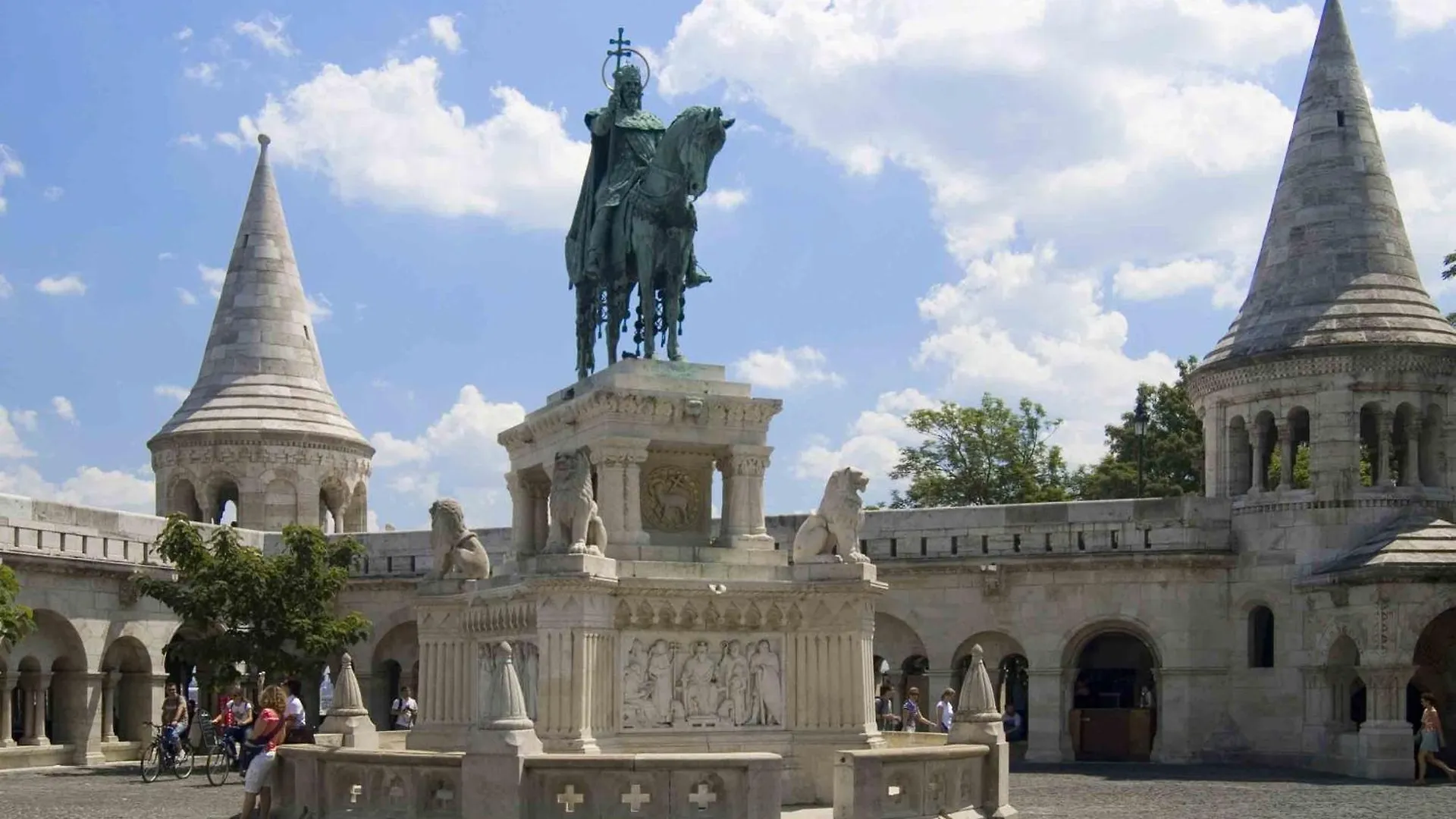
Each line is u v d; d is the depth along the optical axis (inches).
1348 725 1745.8
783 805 1024.9
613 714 1004.6
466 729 1112.8
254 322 2330.2
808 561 1061.8
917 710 1565.0
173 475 2272.4
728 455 1094.4
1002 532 1942.7
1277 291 1882.4
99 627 1824.6
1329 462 1802.4
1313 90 1913.1
